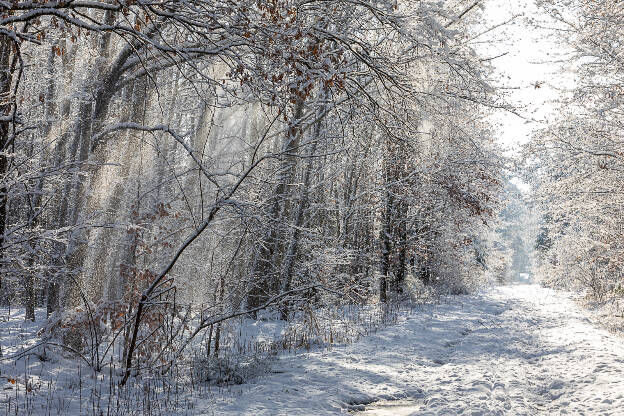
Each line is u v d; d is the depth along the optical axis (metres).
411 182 22.59
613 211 19.05
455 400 8.44
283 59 7.91
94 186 11.05
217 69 12.27
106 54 11.75
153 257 11.36
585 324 17.28
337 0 8.88
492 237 40.81
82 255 10.85
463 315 20.23
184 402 7.97
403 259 25.89
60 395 7.85
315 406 7.86
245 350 12.00
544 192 20.52
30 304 14.77
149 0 7.34
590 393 8.48
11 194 8.14
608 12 16.67
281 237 17.84
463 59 11.39
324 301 15.07
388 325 16.62
